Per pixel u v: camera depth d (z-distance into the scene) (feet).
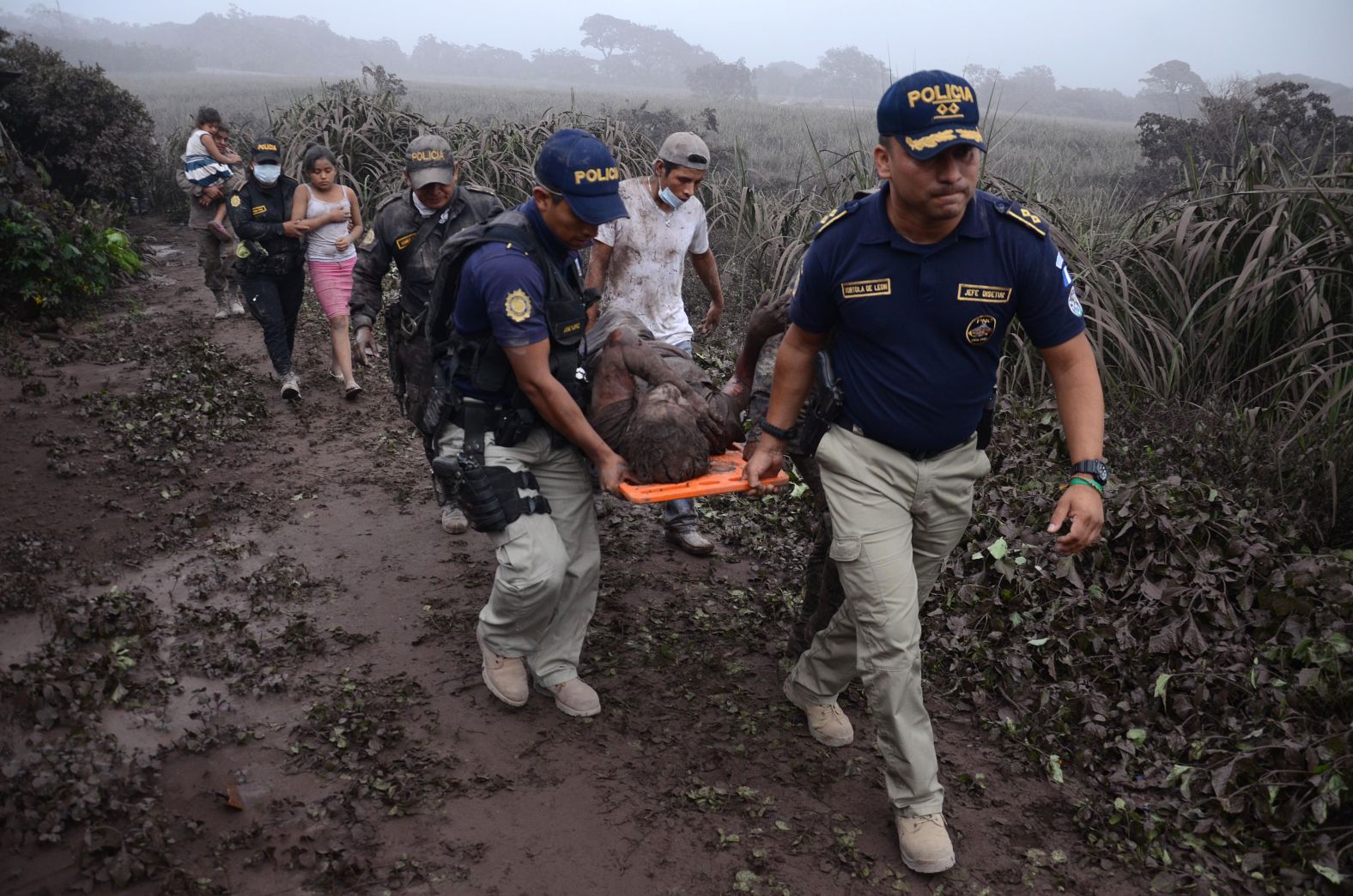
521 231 9.87
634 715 11.55
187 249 42.88
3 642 12.39
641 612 13.92
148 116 49.70
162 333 28.22
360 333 16.53
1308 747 9.84
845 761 10.87
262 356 26.45
